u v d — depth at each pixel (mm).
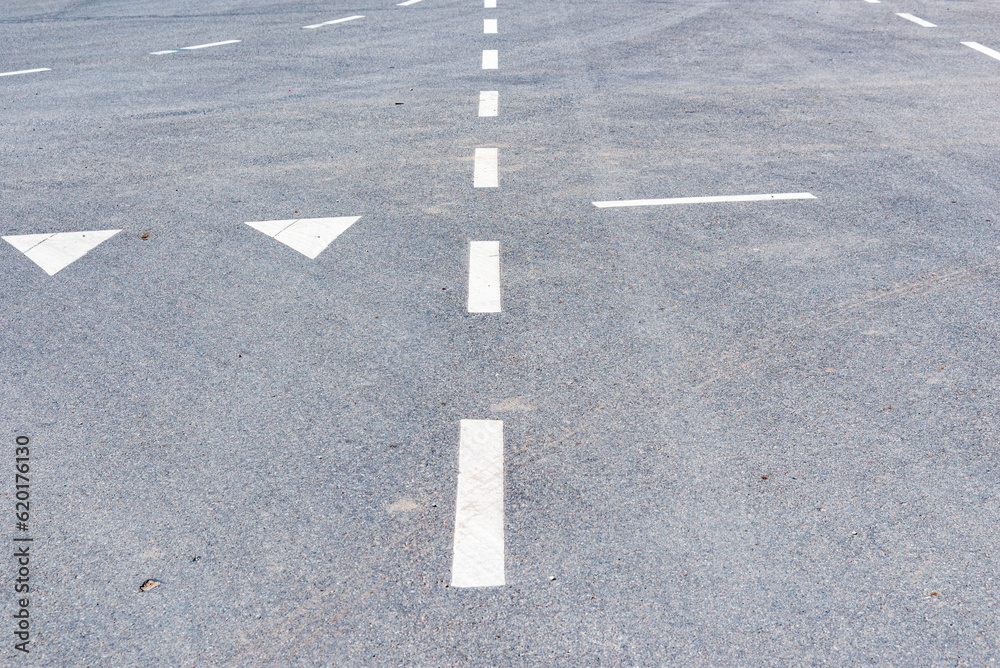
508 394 4551
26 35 11969
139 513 3859
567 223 6371
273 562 3596
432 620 3326
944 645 3172
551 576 3494
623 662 3137
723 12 12242
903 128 7996
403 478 4020
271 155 7723
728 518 3742
